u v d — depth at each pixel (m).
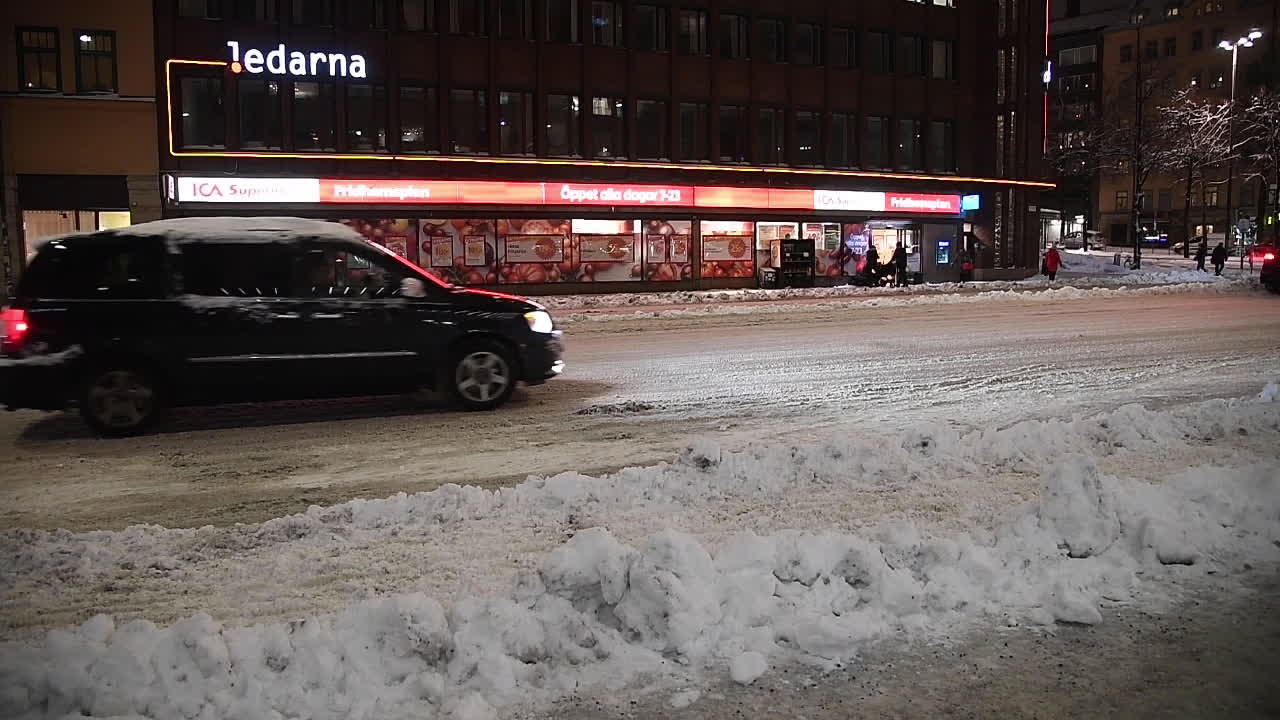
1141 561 5.04
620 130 36.12
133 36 29.41
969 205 42.53
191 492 7.26
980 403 10.62
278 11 30.81
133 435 9.23
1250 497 5.87
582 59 35.16
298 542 5.81
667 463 7.30
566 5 35.00
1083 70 104.88
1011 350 15.07
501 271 33.81
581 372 13.25
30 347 8.95
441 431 9.38
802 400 10.96
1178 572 4.95
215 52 30.14
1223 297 26.75
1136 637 4.28
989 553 5.10
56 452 8.57
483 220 33.47
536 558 5.41
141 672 3.85
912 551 5.04
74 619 4.71
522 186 33.59
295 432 9.36
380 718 3.60
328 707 3.66
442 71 33.00
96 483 7.52
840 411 10.28
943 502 6.34
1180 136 64.00
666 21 36.84
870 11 41.03
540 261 34.41
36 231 28.94
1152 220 97.50
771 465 7.09
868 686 3.88
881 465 7.07
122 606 4.86
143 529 6.12
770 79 38.88
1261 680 3.89
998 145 45.66
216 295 9.46
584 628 4.18
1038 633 4.32
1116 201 100.50
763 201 37.88
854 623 4.30
